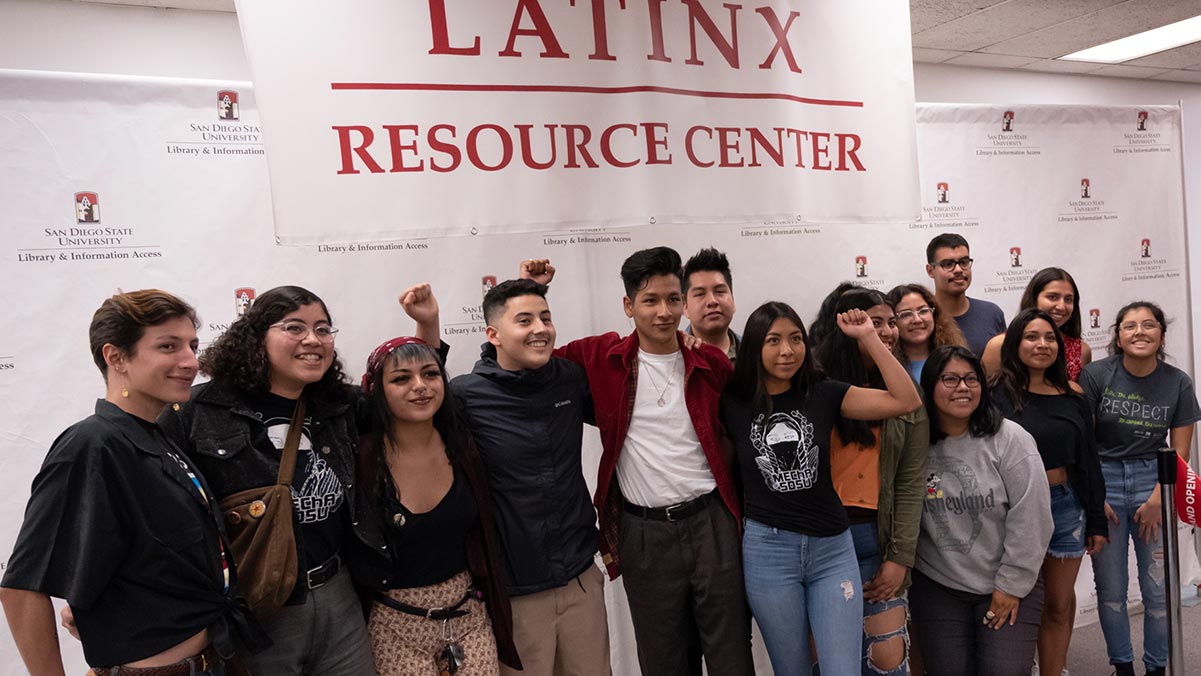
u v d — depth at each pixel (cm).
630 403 198
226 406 154
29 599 132
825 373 209
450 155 171
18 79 205
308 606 157
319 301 163
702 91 191
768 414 198
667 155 188
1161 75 491
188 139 222
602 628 195
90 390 214
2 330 205
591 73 183
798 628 195
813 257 302
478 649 175
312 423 162
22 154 206
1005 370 246
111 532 132
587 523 194
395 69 167
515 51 176
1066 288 284
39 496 132
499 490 184
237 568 149
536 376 188
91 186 212
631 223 186
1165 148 352
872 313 220
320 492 158
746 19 195
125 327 137
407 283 246
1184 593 356
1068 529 237
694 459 198
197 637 142
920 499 215
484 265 254
